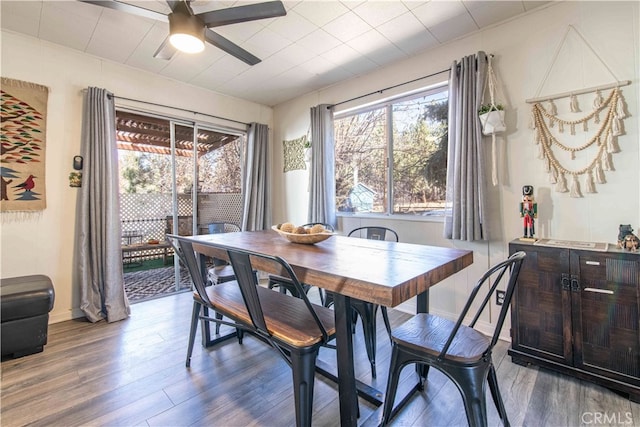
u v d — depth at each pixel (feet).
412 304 9.66
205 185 12.91
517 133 7.45
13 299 6.78
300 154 13.46
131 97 10.38
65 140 9.04
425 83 9.27
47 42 8.72
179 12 5.79
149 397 5.51
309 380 4.35
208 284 8.70
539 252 6.21
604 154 6.32
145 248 11.52
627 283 5.29
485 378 3.85
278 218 14.70
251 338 7.88
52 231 8.88
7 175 8.20
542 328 6.20
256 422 4.91
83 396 5.53
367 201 11.25
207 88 12.39
